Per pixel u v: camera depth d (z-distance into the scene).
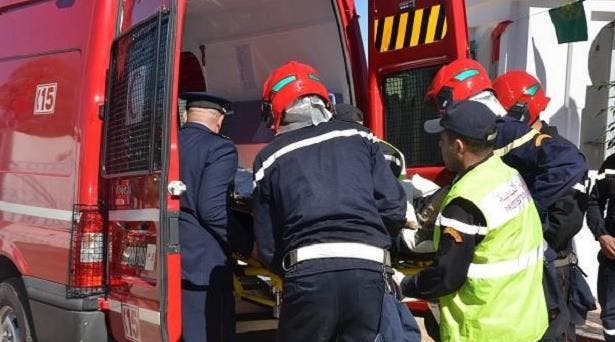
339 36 5.57
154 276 3.42
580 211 4.23
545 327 3.24
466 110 3.17
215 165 3.70
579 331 6.17
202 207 3.65
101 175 3.98
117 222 3.85
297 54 5.90
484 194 3.04
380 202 3.29
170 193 3.37
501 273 3.06
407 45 5.03
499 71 7.61
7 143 4.86
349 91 5.66
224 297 3.76
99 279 3.97
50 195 4.28
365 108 5.62
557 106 7.25
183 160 3.70
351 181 3.16
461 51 4.62
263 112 3.51
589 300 4.45
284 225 3.16
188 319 3.65
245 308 4.43
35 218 4.45
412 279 3.23
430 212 3.54
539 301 3.21
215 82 6.40
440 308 3.24
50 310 4.20
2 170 4.91
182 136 3.79
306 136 3.24
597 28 7.36
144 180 3.54
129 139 3.70
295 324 3.08
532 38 7.21
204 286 3.68
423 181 4.29
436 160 4.94
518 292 3.10
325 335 3.06
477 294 3.07
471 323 3.09
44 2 4.65
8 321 4.92
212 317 3.70
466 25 4.66
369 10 5.34
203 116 3.93
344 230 3.08
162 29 3.45
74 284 3.93
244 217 3.99
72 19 4.29
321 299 3.01
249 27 5.96
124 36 3.83
